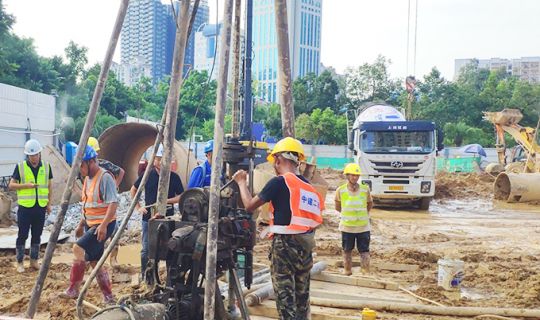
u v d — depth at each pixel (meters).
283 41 6.11
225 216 4.47
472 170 40.22
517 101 61.59
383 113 19.81
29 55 40.59
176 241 4.20
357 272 8.80
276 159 5.00
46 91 41.66
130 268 8.53
